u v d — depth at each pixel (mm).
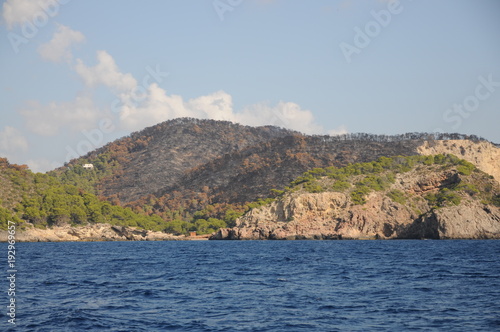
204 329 39062
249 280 68812
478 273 73375
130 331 38562
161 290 58938
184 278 71938
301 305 48469
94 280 69562
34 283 66125
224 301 51000
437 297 51969
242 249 160750
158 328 39469
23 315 44125
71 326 40156
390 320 41594
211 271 82500
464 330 38031
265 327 39562
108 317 43344
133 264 98438
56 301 51406
